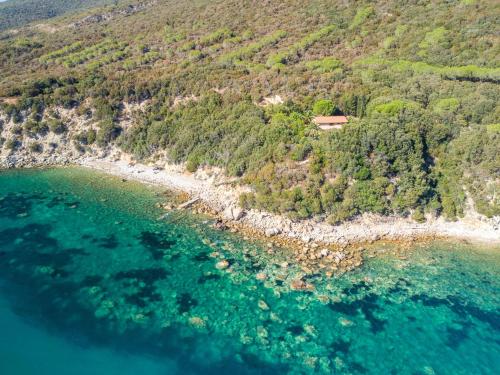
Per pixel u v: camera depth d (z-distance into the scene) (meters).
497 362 34.66
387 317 39.34
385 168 56.34
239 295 41.41
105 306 39.00
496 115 65.69
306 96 73.81
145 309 38.88
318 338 36.47
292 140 60.44
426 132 62.81
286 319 38.50
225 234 53.31
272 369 33.06
